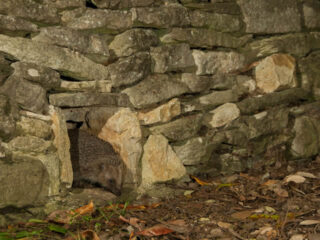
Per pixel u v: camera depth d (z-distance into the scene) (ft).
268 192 12.94
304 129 16.37
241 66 15.28
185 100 14.25
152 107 13.44
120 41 12.79
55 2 11.66
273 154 15.93
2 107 10.50
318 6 16.92
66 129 11.80
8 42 10.78
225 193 13.12
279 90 15.97
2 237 9.33
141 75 13.17
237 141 15.05
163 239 9.96
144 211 11.69
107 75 12.57
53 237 9.82
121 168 12.96
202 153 14.47
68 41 11.80
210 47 14.58
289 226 10.31
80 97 12.07
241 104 15.12
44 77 11.34
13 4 10.89
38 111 11.22
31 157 11.00
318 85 16.87
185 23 13.91
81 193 12.41
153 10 13.26
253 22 15.33
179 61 13.88
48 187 11.27
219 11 14.60
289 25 16.26
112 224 10.66
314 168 15.49
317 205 11.66
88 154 12.88
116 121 12.79
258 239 9.77
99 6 12.42
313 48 16.89
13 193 10.66
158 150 13.50
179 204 12.26
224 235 10.13
